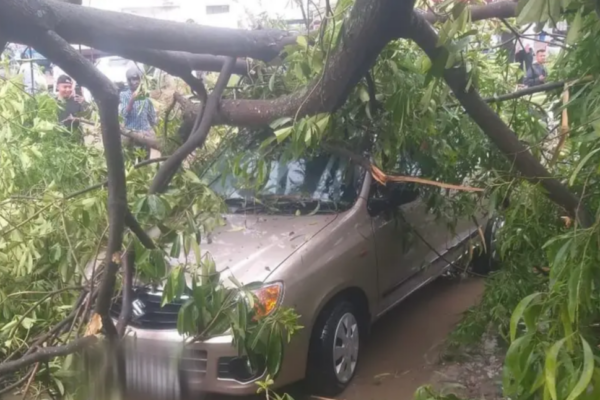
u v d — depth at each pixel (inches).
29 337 147.3
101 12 104.1
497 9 143.5
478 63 149.5
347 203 181.2
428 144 161.3
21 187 170.4
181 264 126.2
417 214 197.8
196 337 135.4
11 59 186.1
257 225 175.3
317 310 159.0
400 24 114.2
